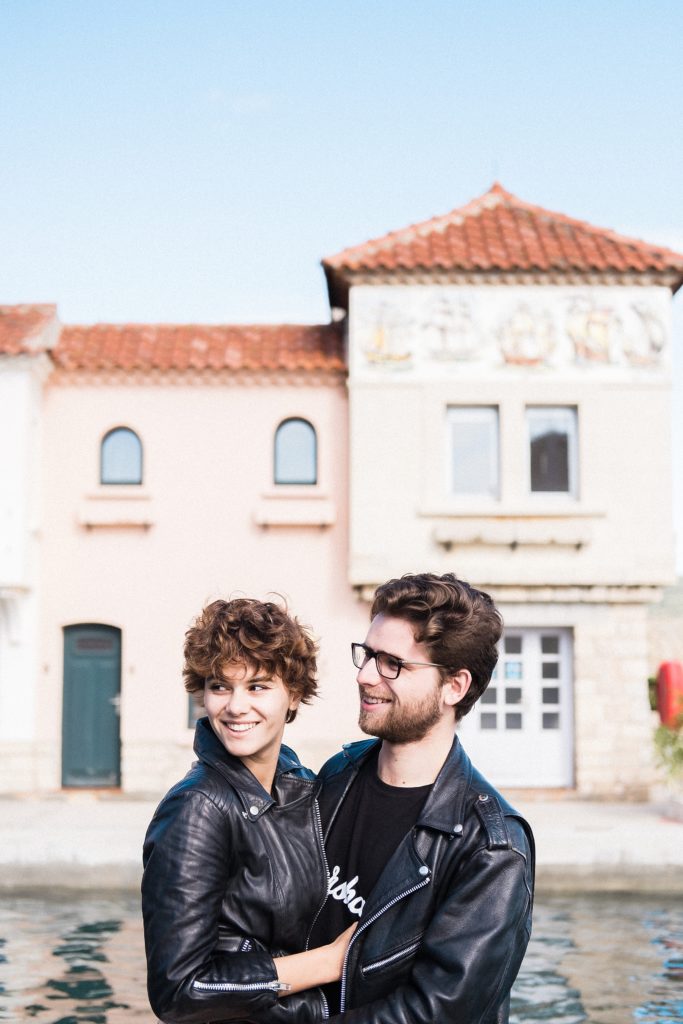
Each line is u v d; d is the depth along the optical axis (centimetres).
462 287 2045
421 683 329
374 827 333
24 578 1941
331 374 2066
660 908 1177
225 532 2052
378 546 2003
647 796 1977
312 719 2002
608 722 1995
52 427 2064
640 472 2023
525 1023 754
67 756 2023
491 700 2023
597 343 2041
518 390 2031
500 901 309
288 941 330
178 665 2027
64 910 1154
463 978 299
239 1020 317
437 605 332
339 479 2066
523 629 2036
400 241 2089
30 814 1733
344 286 2075
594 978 873
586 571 1997
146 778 1995
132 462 2072
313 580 2045
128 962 916
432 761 335
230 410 2072
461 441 2050
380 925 314
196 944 312
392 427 2023
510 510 2005
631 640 2009
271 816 336
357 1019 301
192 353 2077
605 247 2084
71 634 2045
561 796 1969
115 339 2134
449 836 319
